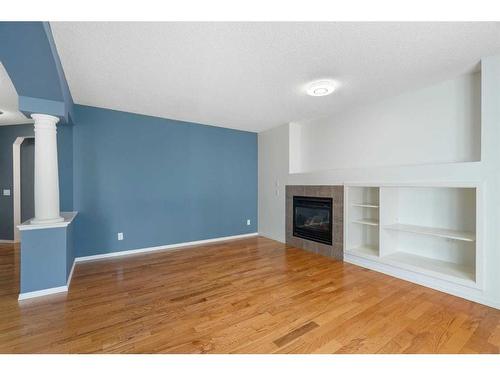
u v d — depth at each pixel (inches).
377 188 142.4
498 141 85.0
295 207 177.3
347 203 140.1
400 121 127.5
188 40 76.2
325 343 67.5
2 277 116.0
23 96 96.7
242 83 110.2
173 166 173.0
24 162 191.3
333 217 147.8
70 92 119.6
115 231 151.4
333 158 162.9
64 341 68.1
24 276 94.8
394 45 80.0
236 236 204.7
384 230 123.0
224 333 72.1
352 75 102.9
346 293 98.7
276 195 195.8
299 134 186.9
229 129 200.2
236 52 83.6
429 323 76.9
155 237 165.9
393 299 93.3
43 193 101.4
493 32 72.8
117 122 151.3
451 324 76.2
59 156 134.5
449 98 109.9
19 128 182.2
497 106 85.1
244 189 209.8
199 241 185.3
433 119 115.1
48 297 95.7
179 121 175.3
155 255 153.1
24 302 91.4
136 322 77.9
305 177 168.4
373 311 84.5
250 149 213.0
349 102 137.9
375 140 138.8
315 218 163.8
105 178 147.9
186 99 131.5
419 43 78.8
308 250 164.2
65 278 102.0
